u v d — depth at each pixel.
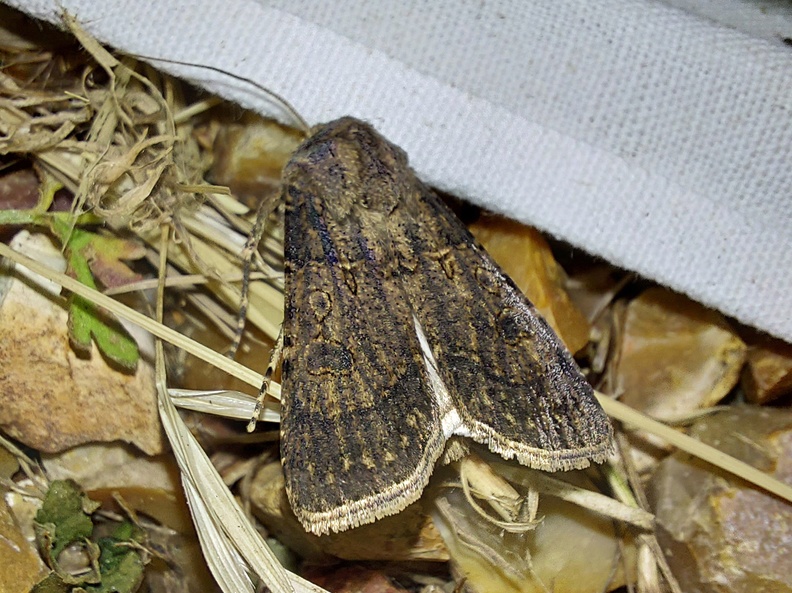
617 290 0.08
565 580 0.08
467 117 0.08
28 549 0.07
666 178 0.08
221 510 0.07
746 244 0.08
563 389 0.07
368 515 0.07
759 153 0.08
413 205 0.08
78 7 0.07
